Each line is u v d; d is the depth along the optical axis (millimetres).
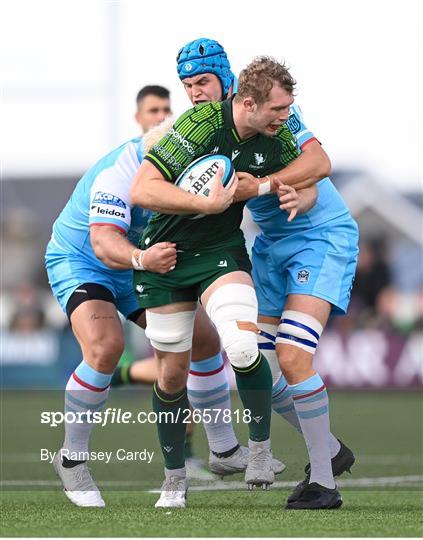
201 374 23484
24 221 76125
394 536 17750
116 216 22172
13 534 18062
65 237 24000
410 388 62656
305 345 22000
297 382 21938
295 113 22141
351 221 23234
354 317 64125
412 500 24109
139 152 22672
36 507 22625
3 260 74875
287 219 22562
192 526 19000
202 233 20719
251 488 22703
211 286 20719
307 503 21906
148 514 21000
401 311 65062
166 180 20422
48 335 67750
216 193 19859
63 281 23750
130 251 21344
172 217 20703
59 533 18172
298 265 22578
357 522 19625
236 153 20688
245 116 20219
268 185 20984
